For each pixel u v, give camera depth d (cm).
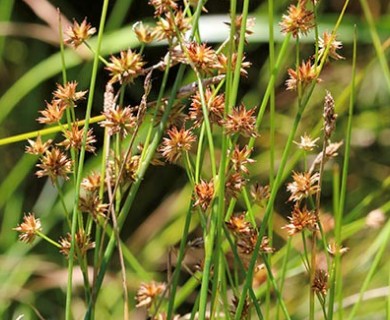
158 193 137
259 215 94
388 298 63
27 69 129
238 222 56
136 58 55
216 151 112
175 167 137
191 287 77
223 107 55
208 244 55
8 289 100
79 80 125
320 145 118
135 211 136
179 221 116
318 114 125
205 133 56
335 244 59
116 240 56
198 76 55
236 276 59
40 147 56
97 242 56
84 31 56
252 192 57
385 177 125
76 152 57
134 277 106
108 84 56
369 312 93
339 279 63
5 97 119
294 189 56
